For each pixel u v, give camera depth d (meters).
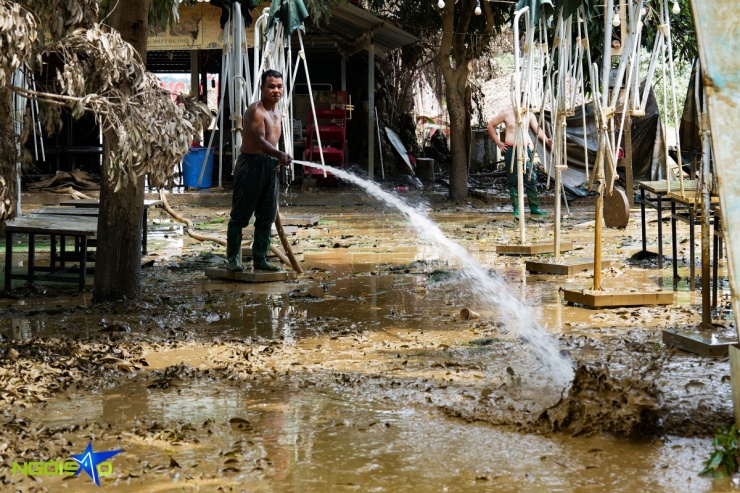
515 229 14.37
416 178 24.73
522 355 5.88
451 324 6.95
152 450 4.13
